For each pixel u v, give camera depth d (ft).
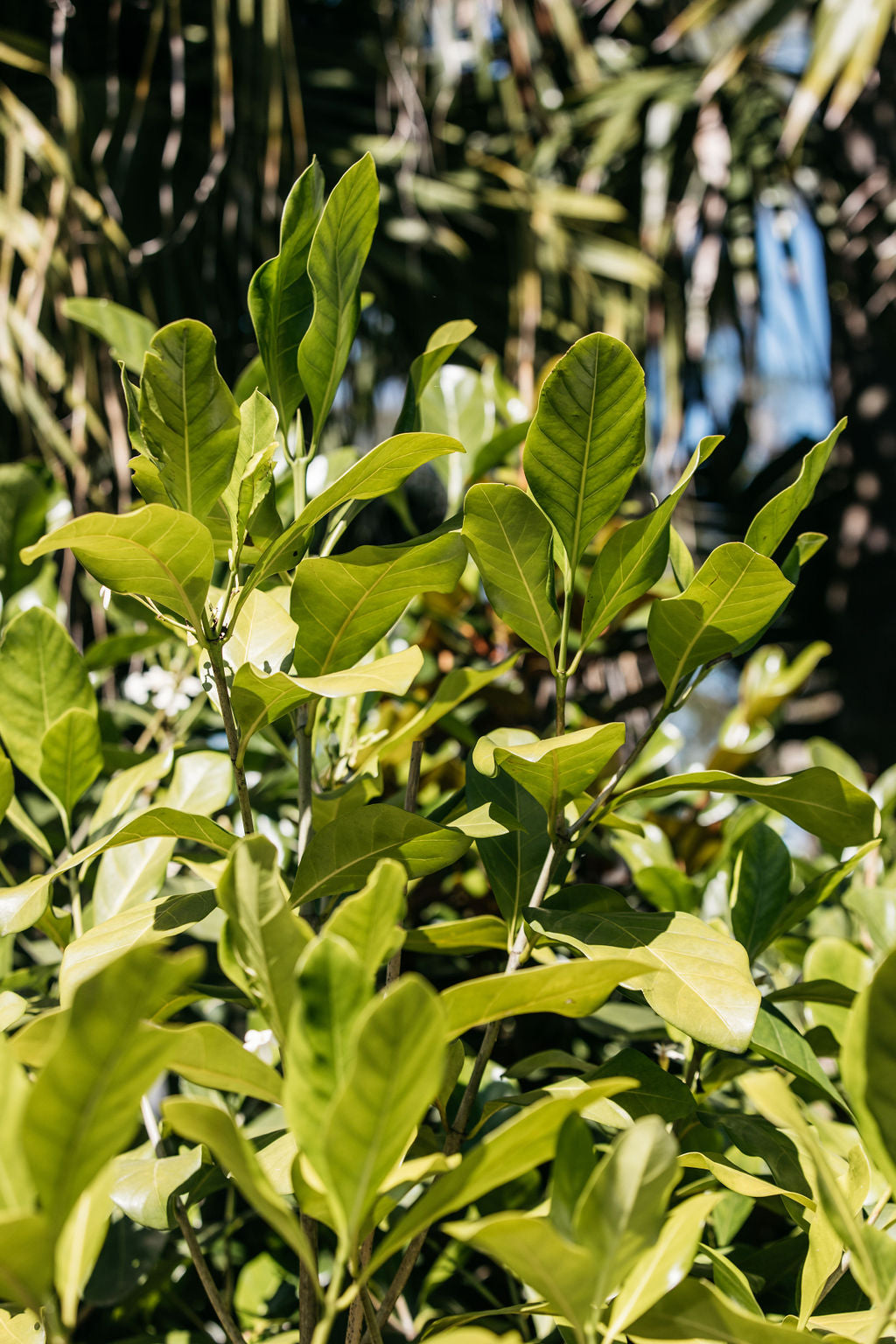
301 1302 2.98
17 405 8.38
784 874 3.62
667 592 4.90
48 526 4.19
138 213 11.14
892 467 13.47
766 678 5.32
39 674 3.66
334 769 3.70
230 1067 2.74
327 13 13.46
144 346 4.05
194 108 11.43
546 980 2.81
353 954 2.66
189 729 4.51
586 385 3.06
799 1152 3.22
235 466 3.21
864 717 13.01
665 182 12.23
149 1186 3.09
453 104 13.30
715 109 12.66
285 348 3.31
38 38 11.09
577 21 13.04
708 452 3.07
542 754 3.04
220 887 2.80
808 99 9.51
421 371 3.43
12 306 9.12
